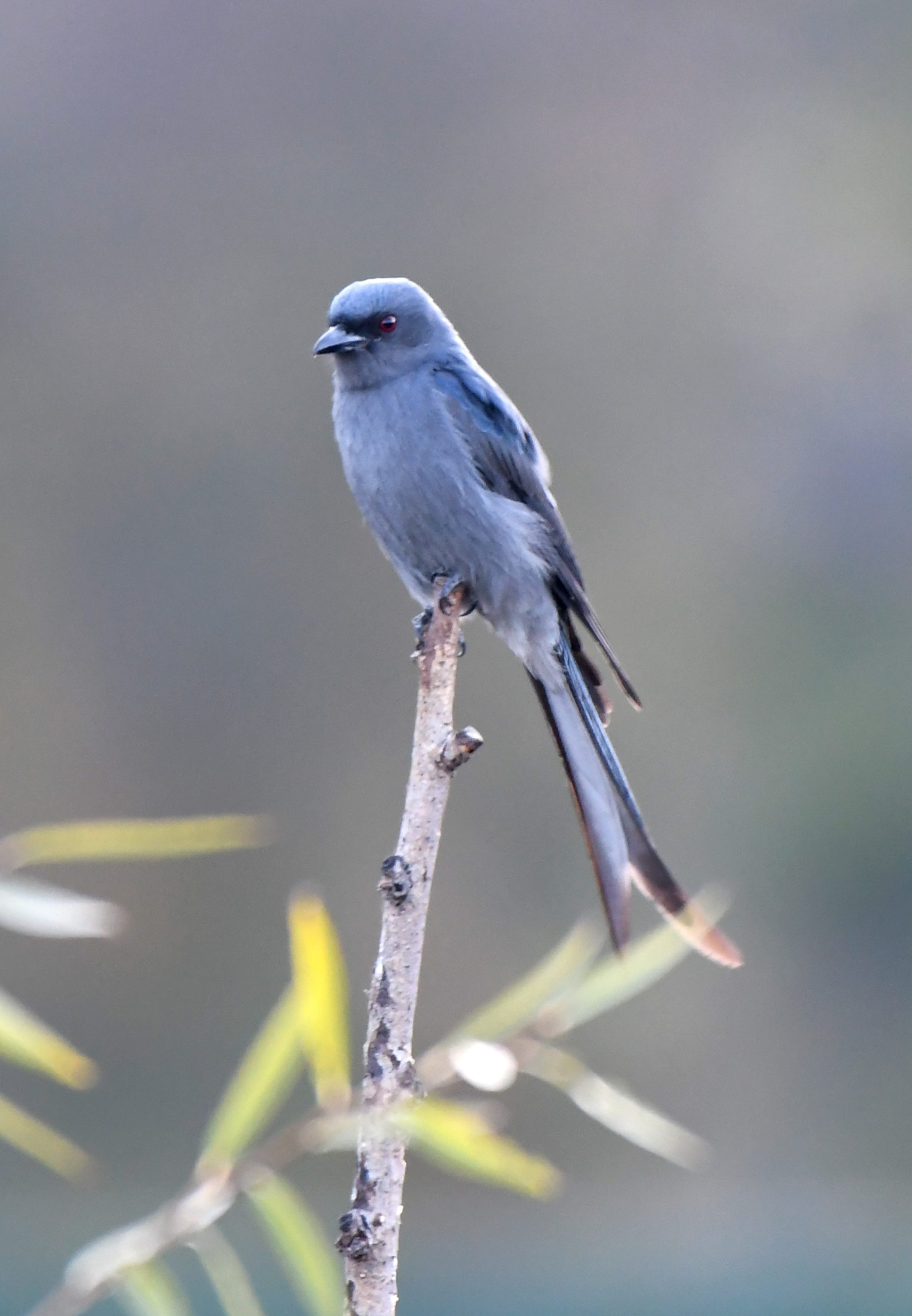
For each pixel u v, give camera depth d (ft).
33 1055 9.11
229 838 9.25
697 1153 53.67
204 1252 8.59
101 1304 25.50
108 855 9.10
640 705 20.81
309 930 9.00
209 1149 8.98
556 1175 8.93
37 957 58.59
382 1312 8.87
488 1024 9.30
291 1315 32.83
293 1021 9.15
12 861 9.03
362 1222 8.93
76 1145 55.93
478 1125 8.82
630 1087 56.39
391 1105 8.80
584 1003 9.33
